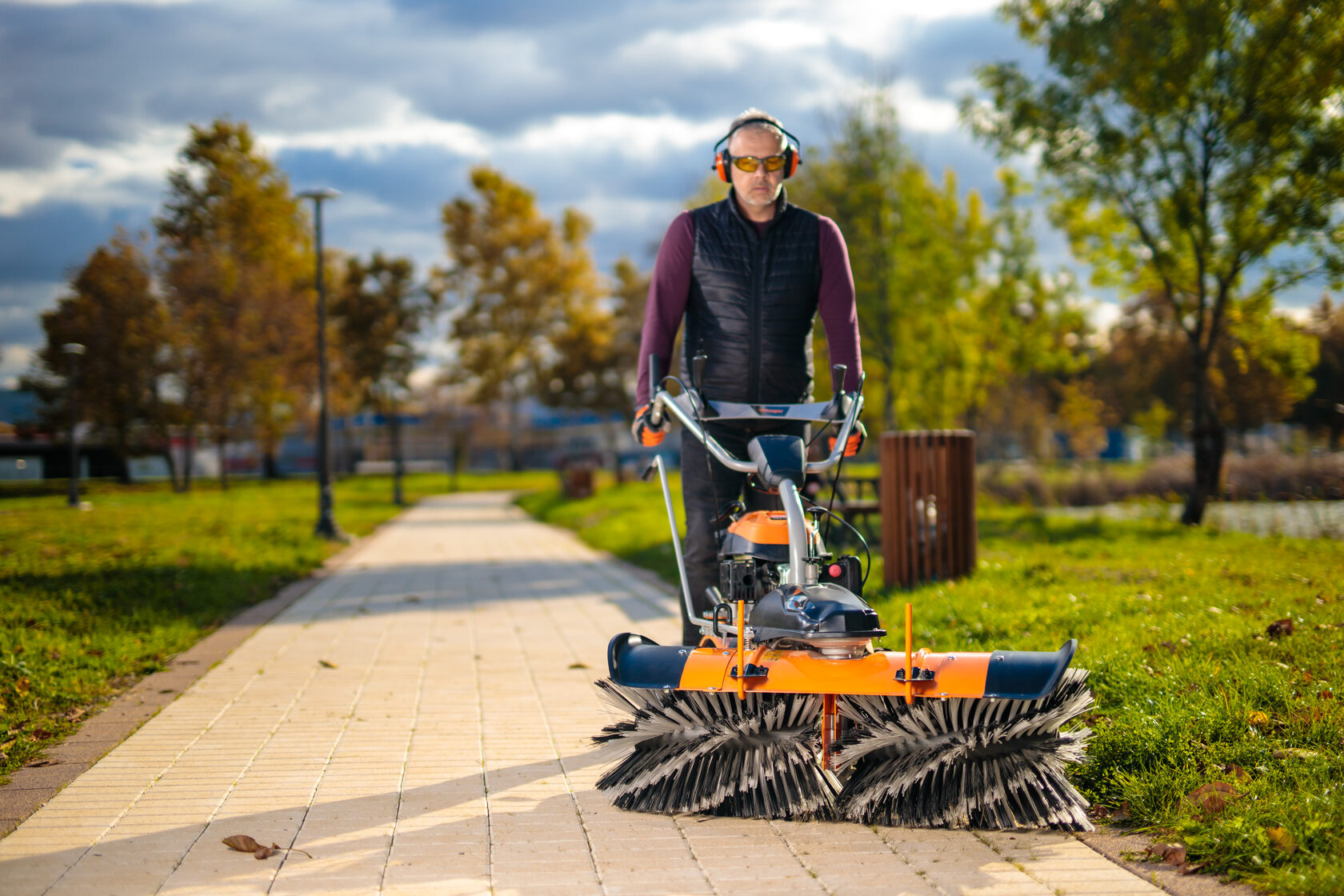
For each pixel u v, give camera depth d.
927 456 9.64
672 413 4.68
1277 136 14.69
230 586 11.35
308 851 3.63
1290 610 6.57
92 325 39.66
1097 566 10.01
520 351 68.44
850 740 3.76
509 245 67.19
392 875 3.40
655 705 3.96
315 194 19.77
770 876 3.36
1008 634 6.73
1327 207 14.83
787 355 4.80
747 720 3.83
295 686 6.62
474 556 17.02
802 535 3.93
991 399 38.53
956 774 3.69
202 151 44.88
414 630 9.05
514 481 59.19
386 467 75.25
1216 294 16.27
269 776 4.61
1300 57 14.05
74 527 20.06
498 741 5.25
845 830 3.79
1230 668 5.17
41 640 7.39
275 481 57.53
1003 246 27.84
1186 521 15.82
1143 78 14.99
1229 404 32.56
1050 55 16.05
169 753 5.02
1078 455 38.44
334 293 58.47
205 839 3.77
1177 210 15.78
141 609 9.23
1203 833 3.46
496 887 3.29
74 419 29.31
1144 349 45.78
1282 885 3.04
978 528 15.74
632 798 4.04
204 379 40.59
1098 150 16.23
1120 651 5.69
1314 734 4.22
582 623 9.41
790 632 3.73
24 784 4.49
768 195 4.61
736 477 4.79
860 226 24.47
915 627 7.20
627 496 31.33
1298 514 16.12
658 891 3.24
